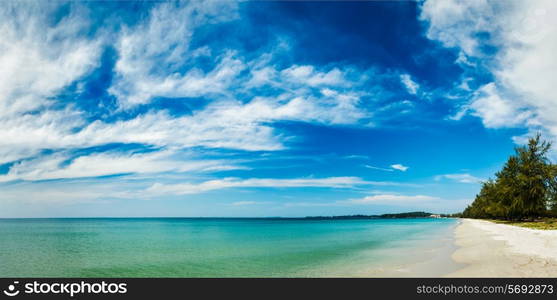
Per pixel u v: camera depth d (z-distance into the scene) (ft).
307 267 77.25
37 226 447.42
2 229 345.10
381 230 266.36
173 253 116.16
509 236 123.95
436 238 147.84
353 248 116.37
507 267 59.16
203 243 155.33
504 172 253.65
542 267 58.13
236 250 121.29
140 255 112.78
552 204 229.86
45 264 96.58
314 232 248.32
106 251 127.54
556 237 110.73
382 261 80.43
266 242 154.61
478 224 270.67
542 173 231.50
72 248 140.97
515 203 236.43
